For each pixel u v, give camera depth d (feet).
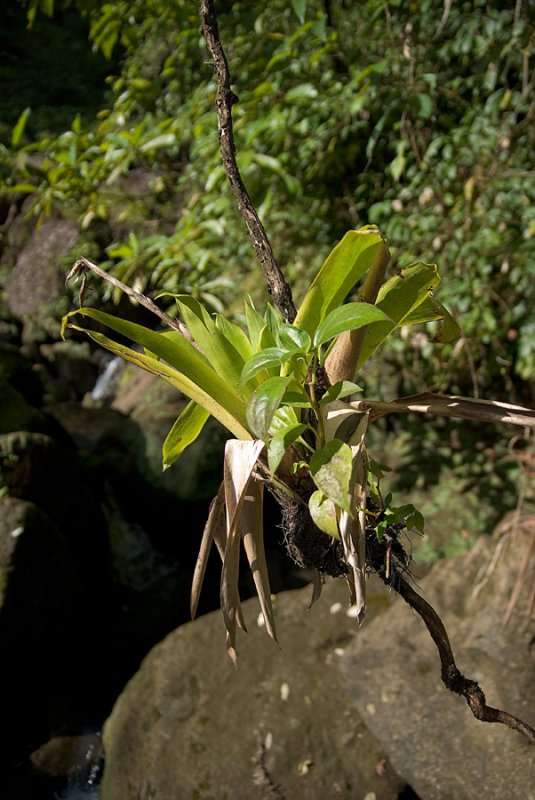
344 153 13.55
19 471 14.35
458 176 12.59
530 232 11.48
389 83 12.33
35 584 12.80
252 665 10.31
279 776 9.03
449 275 12.61
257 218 3.82
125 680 13.10
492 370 13.56
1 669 12.45
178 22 13.03
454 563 10.16
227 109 3.78
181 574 15.15
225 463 3.63
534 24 11.28
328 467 3.25
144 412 17.20
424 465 14.28
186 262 13.03
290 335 3.31
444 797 8.11
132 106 13.87
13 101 27.14
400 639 9.45
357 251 3.48
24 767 11.61
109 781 9.84
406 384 14.53
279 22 13.28
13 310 20.97
